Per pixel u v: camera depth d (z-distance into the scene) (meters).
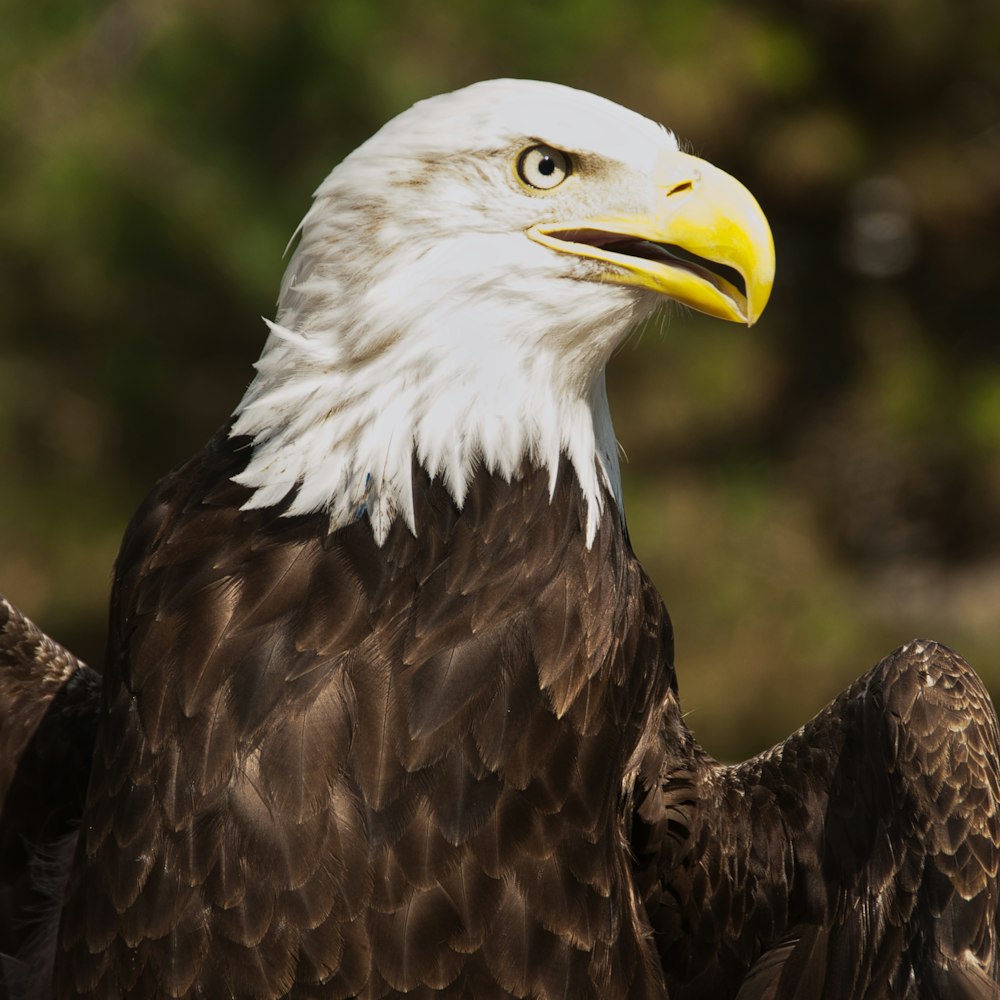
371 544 5.90
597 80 16.81
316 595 5.81
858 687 6.67
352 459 5.92
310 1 16.05
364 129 16.19
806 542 18.42
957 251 20.30
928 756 6.22
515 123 6.02
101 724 5.95
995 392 19.02
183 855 5.66
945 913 6.06
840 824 6.51
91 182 15.91
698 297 6.22
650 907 6.76
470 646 5.85
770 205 19.47
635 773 6.38
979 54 19.20
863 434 19.66
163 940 5.68
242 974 5.65
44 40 17.02
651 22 17.19
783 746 6.82
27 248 16.17
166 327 16.81
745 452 18.94
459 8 16.00
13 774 6.95
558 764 5.91
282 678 5.72
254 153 16.50
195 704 5.71
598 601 6.12
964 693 6.42
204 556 5.90
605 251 6.14
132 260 16.11
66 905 5.95
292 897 5.63
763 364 18.86
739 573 17.30
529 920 5.80
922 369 19.47
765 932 6.77
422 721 5.74
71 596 17.23
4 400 17.06
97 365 17.08
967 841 6.11
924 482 20.36
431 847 5.70
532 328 6.07
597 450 6.34
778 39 18.42
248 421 6.03
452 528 5.97
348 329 5.94
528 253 6.02
